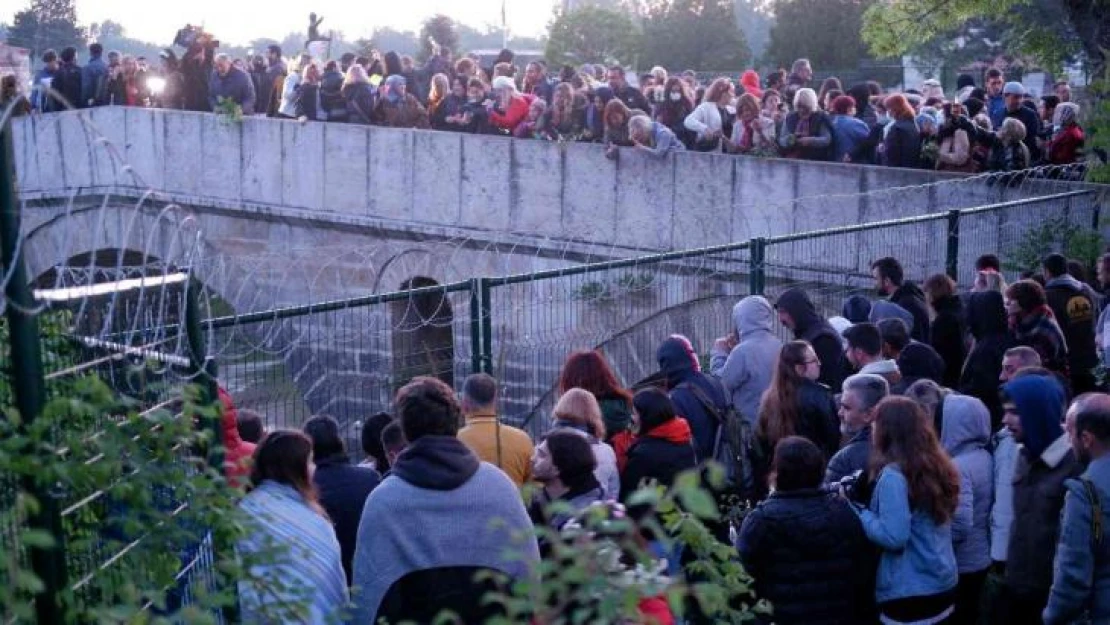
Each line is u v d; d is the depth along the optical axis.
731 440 7.59
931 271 12.20
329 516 5.89
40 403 3.52
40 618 3.48
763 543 5.64
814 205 15.20
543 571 3.08
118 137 21.62
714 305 10.20
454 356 8.68
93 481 3.45
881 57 19.14
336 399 8.16
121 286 4.16
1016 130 14.83
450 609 4.69
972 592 6.74
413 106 19.08
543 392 9.06
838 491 5.95
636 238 16.55
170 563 3.76
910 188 13.94
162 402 4.20
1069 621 5.37
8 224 3.48
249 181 20.31
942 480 5.89
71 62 22.03
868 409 6.58
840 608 5.71
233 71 20.67
